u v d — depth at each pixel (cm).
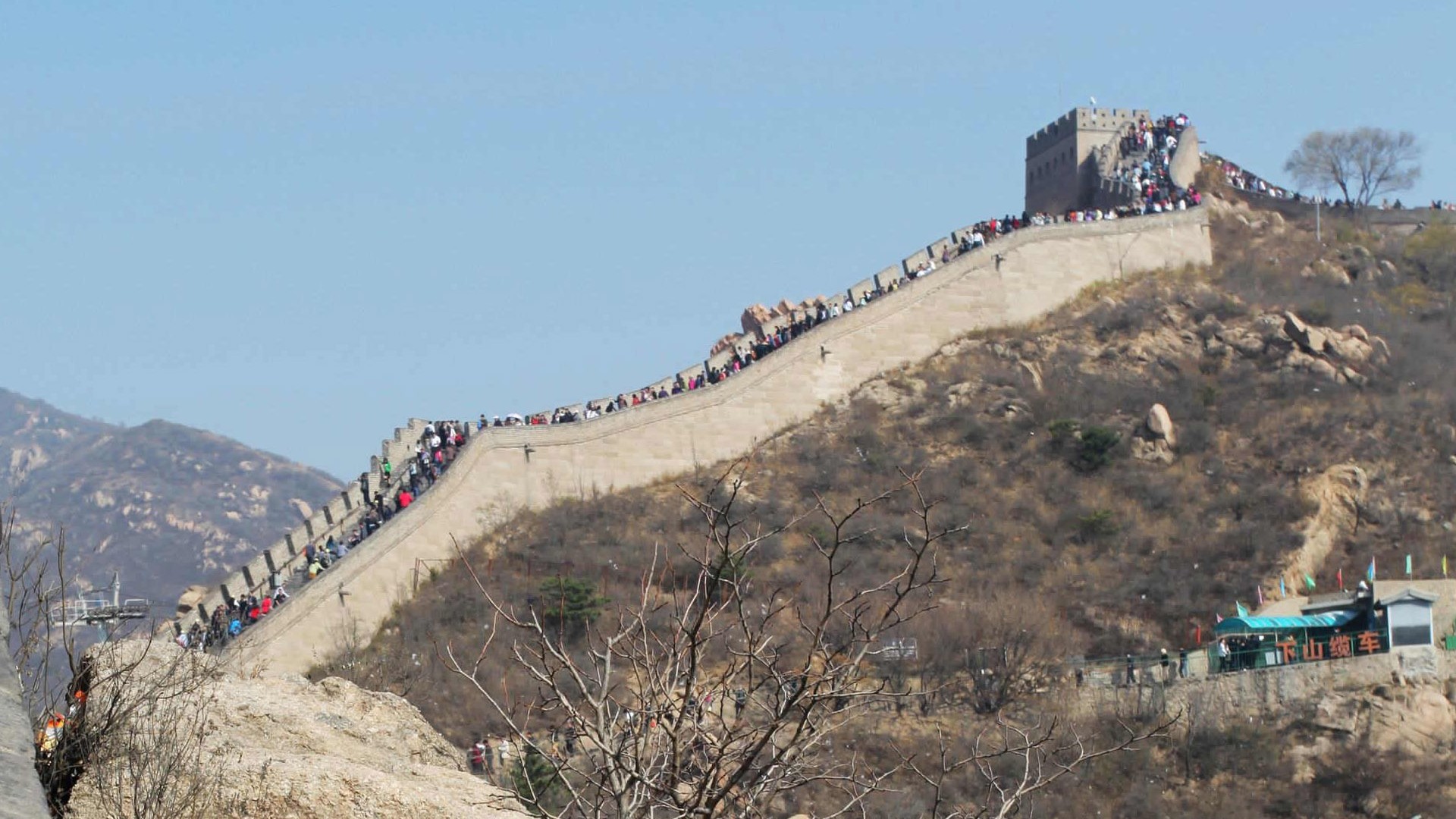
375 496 16450
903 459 18175
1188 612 15975
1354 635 14812
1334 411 19262
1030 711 13012
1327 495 17925
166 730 3244
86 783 3127
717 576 3109
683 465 17838
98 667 3397
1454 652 14800
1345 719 14112
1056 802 11969
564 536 15988
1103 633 15575
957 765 3362
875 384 19500
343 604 14412
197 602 14788
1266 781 13375
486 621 14050
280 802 3138
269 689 3897
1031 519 17425
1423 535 17575
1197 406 19438
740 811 2911
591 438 17250
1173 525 17438
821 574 15138
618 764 2827
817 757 3494
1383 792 13312
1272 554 16862
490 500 16400
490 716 11038
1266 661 14525
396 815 3150
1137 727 13550
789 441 18512
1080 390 19612
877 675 13062
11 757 1981
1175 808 12725
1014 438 18738
